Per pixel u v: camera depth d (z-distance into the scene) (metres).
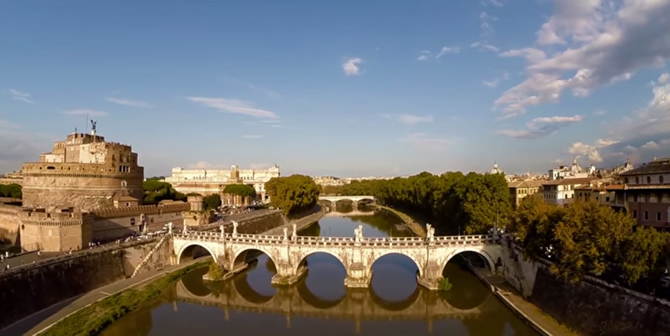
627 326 50.03
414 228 157.12
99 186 121.25
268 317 71.38
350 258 84.38
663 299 46.72
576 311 58.09
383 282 87.88
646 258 48.91
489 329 64.44
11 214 107.44
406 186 196.38
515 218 75.56
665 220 72.19
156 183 168.38
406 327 66.69
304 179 191.62
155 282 85.06
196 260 104.44
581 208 59.78
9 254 87.69
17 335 58.12
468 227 100.19
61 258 75.00
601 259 55.44
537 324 59.97
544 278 67.69
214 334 63.59
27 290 66.38
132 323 67.38
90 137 143.50
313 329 66.06
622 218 54.50
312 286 86.50
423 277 83.56
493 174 101.25
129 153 131.75
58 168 118.75
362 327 66.88
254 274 95.88
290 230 158.00
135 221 111.94
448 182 129.00
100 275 82.06
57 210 92.19
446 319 69.56
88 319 64.38
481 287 82.19
